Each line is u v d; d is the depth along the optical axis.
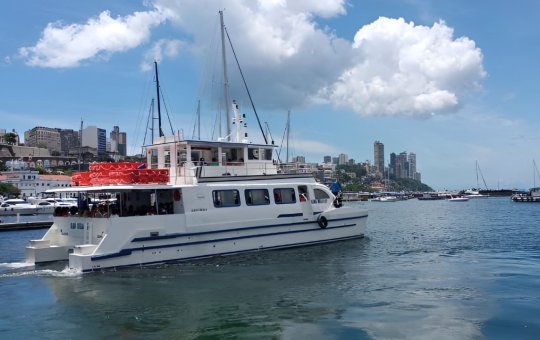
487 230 38.84
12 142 191.12
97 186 21.34
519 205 102.62
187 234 20.98
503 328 11.56
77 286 16.25
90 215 20.53
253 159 26.31
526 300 14.20
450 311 13.02
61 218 21.77
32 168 153.62
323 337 10.96
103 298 14.64
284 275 18.16
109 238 18.95
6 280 17.28
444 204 126.94
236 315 12.74
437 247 26.86
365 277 17.78
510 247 27.03
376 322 12.05
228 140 28.02
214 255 21.84
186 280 17.22
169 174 22.72
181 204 21.27
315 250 24.61
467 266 20.25
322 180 30.25
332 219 26.92
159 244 20.16
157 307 13.59
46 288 16.00
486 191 186.50
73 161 194.62
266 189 24.20
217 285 16.39
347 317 12.48
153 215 20.12
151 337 11.02
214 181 22.88
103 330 11.57
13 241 35.38
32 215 71.88
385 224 48.03
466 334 11.16
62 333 11.38
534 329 11.48
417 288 15.90
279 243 24.36
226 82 29.28
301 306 13.59
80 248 18.81
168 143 23.97
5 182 117.81
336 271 18.98
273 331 11.39
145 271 18.89
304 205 25.72
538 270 19.23
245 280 17.22
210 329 11.57
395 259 22.14
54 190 21.20
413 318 12.38
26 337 11.12
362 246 26.28
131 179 20.56
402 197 182.62
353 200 172.62
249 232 23.16
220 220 22.09
